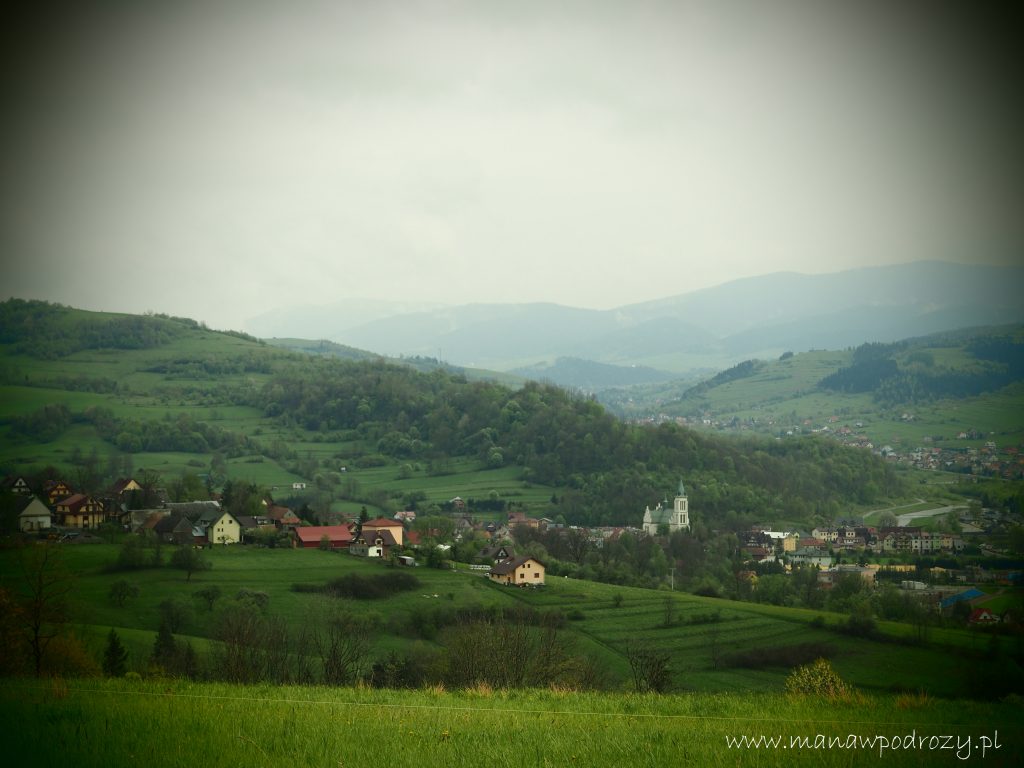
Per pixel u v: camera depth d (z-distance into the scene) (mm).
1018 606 122125
